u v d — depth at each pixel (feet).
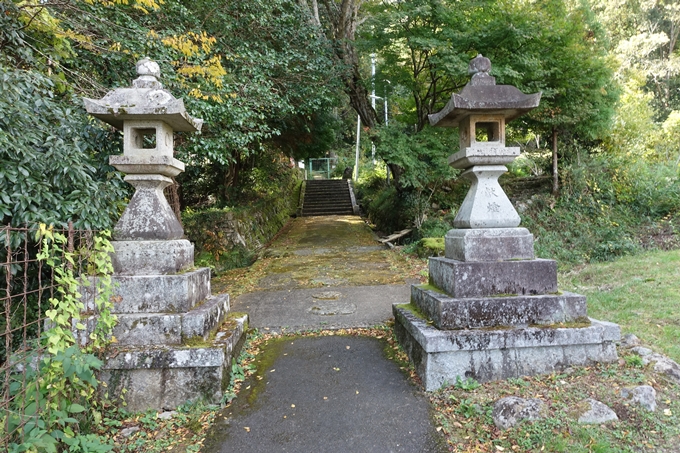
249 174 42.04
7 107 9.70
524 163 40.06
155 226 10.42
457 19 27.09
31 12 12.60
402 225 36.83
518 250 10.76
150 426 8.45
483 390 9.20
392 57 30.48
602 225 29.71
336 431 8.18
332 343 13.07
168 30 18.19
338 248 32.94
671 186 30.71
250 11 23.18
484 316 9.98
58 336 6.89
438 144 29.17
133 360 9.00
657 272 19.12
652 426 7.49
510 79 26.32
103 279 8.57
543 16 26.35
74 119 12.26
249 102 21.70
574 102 29.04
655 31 55.47
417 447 7.61
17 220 10.07
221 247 29.35
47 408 6.76
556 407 8.12
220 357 9.23
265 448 7.71
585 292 18.20
